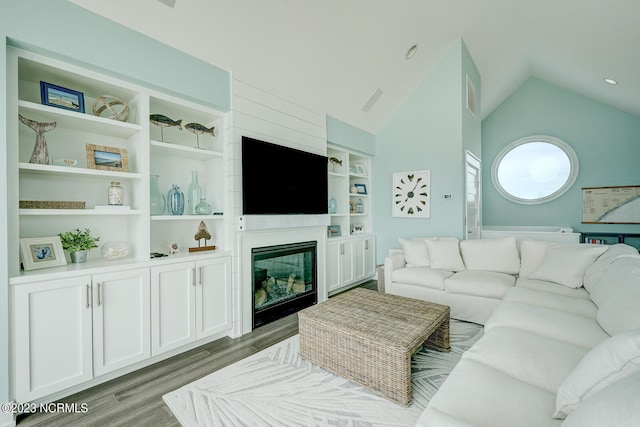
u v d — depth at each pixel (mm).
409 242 3799
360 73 3613
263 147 2881
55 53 1765
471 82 4512
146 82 2154
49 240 1952
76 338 1820
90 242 2117
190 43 2334
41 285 1696
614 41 3184
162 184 2719
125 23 2023
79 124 2092
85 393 1853
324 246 3766
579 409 732
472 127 4602
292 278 3406
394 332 1863
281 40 2711
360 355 1885
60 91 1942
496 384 1191
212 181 2926
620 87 4211
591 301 2137
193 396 1814
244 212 2701
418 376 2006
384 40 3342
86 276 1862
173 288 2309
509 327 1735
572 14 3115
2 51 1572
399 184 4590
